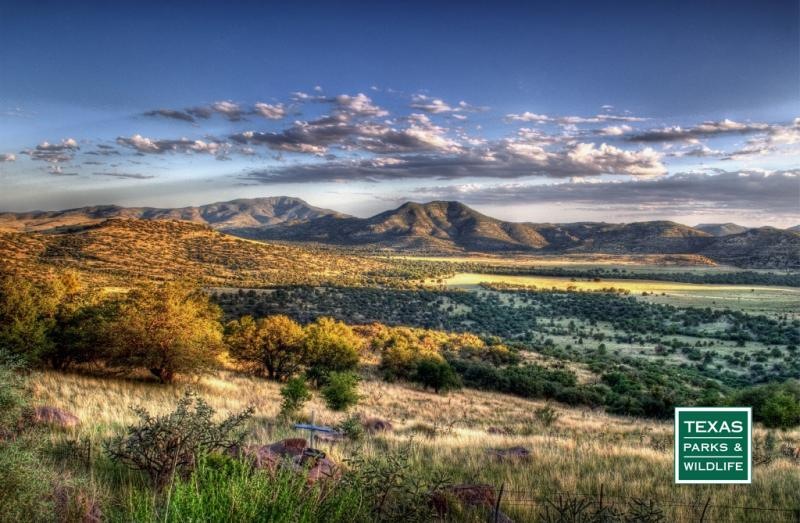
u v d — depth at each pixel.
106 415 10.77
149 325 24.44
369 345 80.56
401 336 86.06
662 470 9.77
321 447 8.13
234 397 23.42
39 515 3.63
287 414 16.73
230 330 42.25
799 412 26.38
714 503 7.18
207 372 26.77
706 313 181.50
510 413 34.41
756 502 7.39
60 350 24.34
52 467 5.17
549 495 7.12
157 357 24.17
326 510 3.96
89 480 5.13
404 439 12.77
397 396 38.66
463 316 167.88
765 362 107.50
